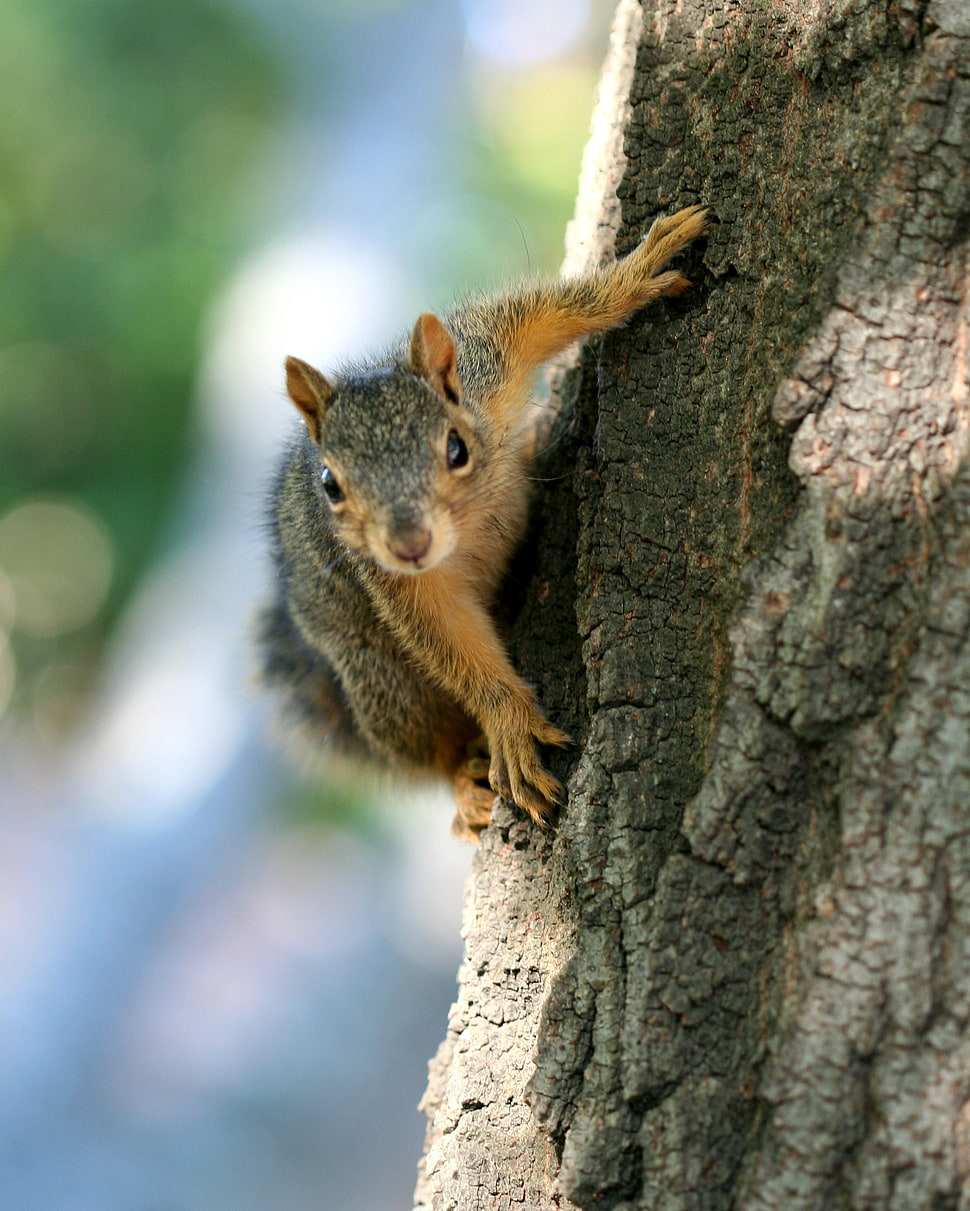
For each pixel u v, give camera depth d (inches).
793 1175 209.6
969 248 238.7
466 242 1115.9
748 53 290.4
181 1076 739.4
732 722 240.5
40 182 1300.4
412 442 332.8
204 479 1021.8
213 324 1120.8
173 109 1275.8
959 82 241.9
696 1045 233.5
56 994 756.6
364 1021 832.3
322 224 1055.6
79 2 1241.4
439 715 402.0
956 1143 200.5
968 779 213.5
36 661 1493.6
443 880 1044.5
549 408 386.0
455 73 1182.3
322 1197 656.4
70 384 1291.8
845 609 232.1
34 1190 639.8
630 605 283.9
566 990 255.1
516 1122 275.7
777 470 262.7
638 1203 229.9
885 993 210.5
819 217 264.2
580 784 271.3
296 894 1028.5
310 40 1232.8
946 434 234.5
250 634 508.1
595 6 1158.3
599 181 363.3
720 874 239.0
